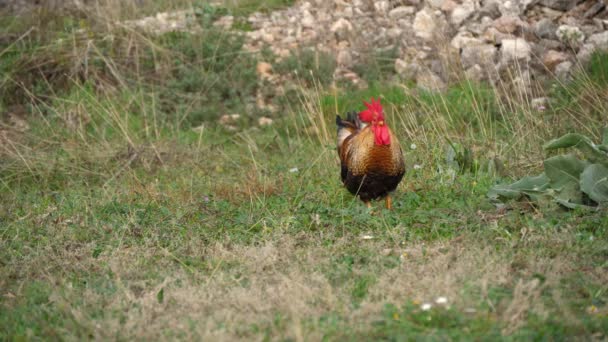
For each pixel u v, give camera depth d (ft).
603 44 129.59
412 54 142.61
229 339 50.06
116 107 134.21
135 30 152.76
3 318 57.88
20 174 112.47
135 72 145.38
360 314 53.26
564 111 109.19
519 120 107.14
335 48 149.59
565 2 140.05
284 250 69.72
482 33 138.41
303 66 143.64
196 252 72.28
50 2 158.10
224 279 63.26
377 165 81.87
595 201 78.07
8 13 164.66
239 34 153.58
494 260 62.39
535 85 123.85
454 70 129.80
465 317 52.21
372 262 65.67
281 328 52.06
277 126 131.03
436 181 93.76
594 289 56.95
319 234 75.61
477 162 98.17
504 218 75.87
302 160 113.80
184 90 141.79
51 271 69.36
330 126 125.80
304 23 157.58
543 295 56.95
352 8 157.48
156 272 66.80
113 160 116.98
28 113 138.00
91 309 58.29
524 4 140.77
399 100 127.75
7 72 143.02
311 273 62.90
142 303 57.77
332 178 99.86
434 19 145.18
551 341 49.08
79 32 152.25
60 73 143.95
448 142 101.86
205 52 148.15
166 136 127.65
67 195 100.68
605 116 102.37
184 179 105.40
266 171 107.04
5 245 77.25
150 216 85.30
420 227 76.13
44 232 81.35
